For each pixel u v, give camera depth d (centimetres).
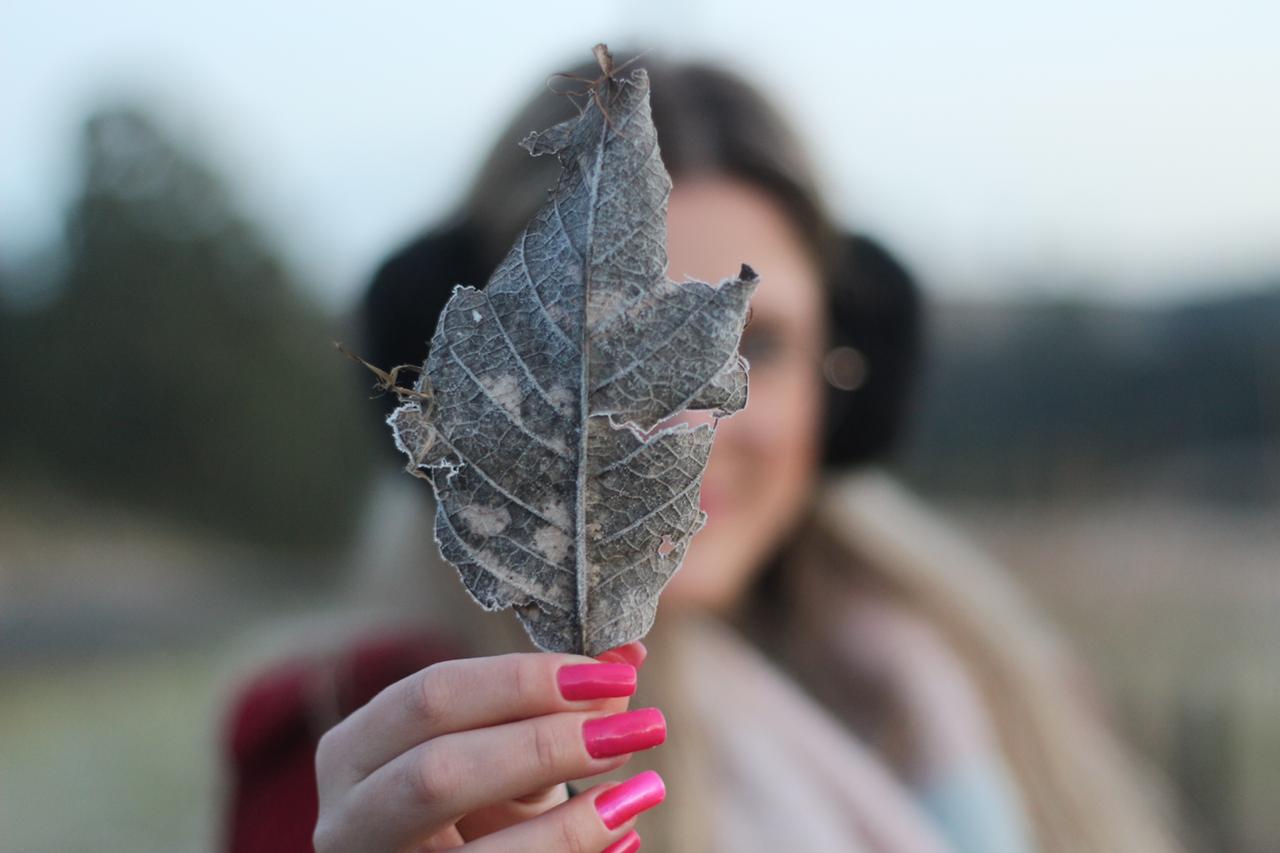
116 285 1307
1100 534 652
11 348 1283
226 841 158
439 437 69
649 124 68
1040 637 259
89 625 855
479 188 155
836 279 201
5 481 1218
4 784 457
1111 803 236
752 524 184
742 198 172
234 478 1266
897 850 170
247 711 157
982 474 783
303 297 1386
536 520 69
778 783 165
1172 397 777
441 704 81
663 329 68
